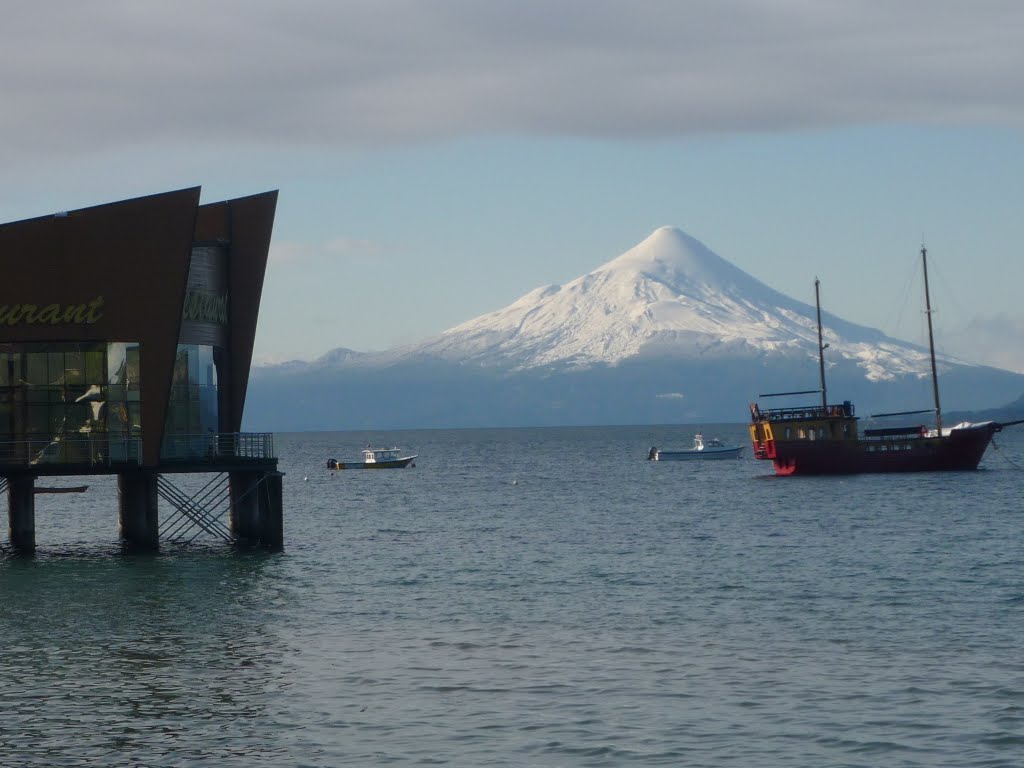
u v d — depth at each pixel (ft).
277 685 121.08
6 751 101.24
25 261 204.13
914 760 97.60
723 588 180.86
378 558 224.33
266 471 224.94
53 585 185.16
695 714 110.42
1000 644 136.26
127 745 102.63
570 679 123.03
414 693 117.91
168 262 204.33
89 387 206.59
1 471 206.18
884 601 166.30
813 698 114.83
